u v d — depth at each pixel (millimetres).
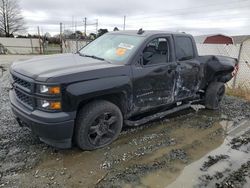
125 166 3350
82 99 3330
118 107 3957
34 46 36281
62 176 3059
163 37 4488
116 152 3701
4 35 61062
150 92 4242
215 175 3254
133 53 3986
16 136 3961
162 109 4867
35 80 3186
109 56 4223
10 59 18469
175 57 4637
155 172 3256
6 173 3043
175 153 3779
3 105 5500
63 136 3283
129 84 3834
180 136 4410
